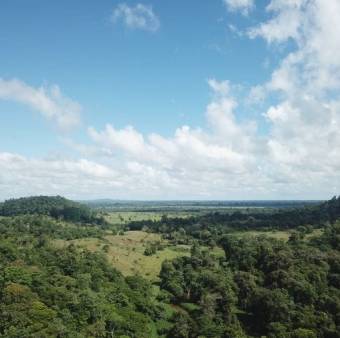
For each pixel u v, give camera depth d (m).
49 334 130.50
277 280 187.00
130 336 155.75
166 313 183.62
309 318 156.25
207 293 188.25
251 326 169.12
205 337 154.00
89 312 153.62
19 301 144.25
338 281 183.88
